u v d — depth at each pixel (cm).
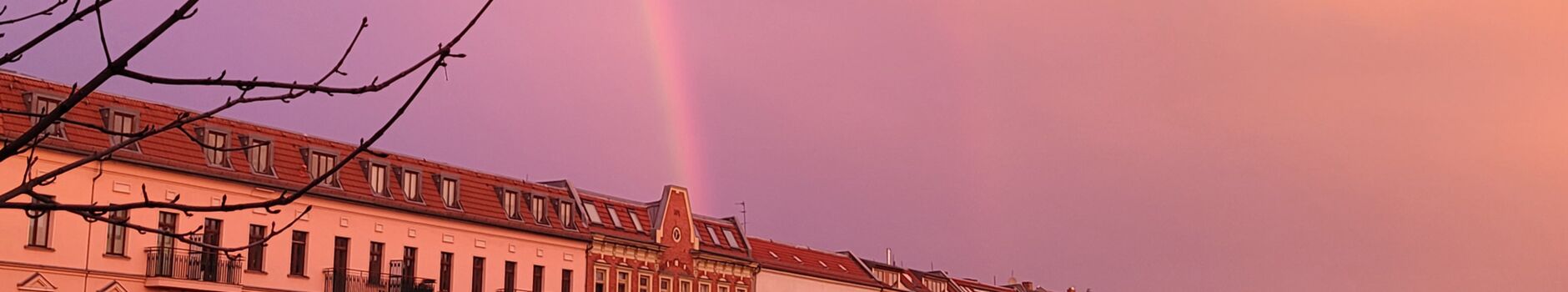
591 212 6675
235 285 4878
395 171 5666
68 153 4475
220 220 4944
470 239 5881
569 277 6369
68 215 4491
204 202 4897
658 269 6938
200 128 4959
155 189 4753
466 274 5841
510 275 6066
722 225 7700
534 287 6159
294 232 5188
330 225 5306
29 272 4369
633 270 6769
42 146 4378
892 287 8969
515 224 6075
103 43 778
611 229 6719
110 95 4750
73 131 4531
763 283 7762
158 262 4709
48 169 4441
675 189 7188
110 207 852
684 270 7131
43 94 4475
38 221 4431
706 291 7294
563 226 6381
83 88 777
